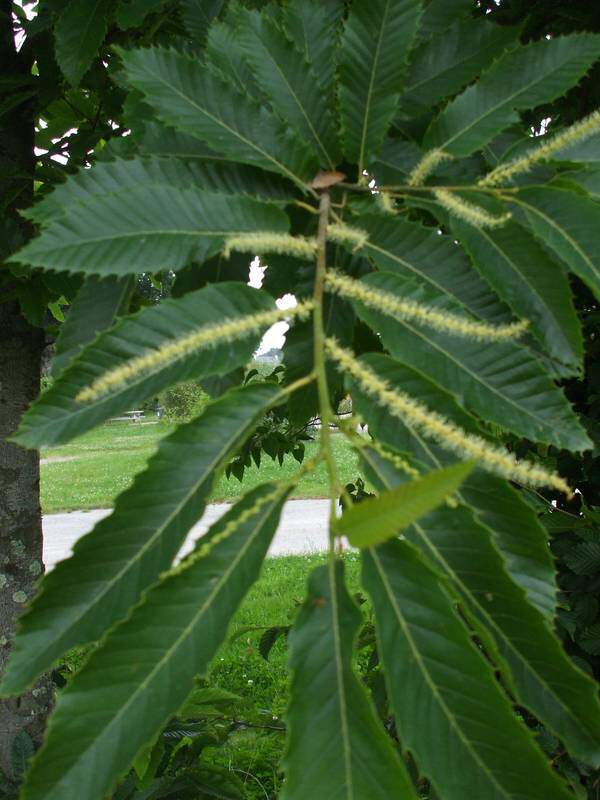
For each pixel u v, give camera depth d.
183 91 0.48
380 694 0.96
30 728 1.22
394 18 0.51
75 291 0.87
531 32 0.94
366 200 0.49
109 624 0.32
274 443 1.32
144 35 0.98
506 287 0.44
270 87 0.51
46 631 0.32
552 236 0.43
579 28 0.90
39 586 0.32
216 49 0.54
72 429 0.35
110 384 0.35
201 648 0.31
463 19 0.61
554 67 0.52
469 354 0.40
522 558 0.37
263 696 2.14
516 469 0.35
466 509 0.34
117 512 0.33
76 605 0.32
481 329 0.39
